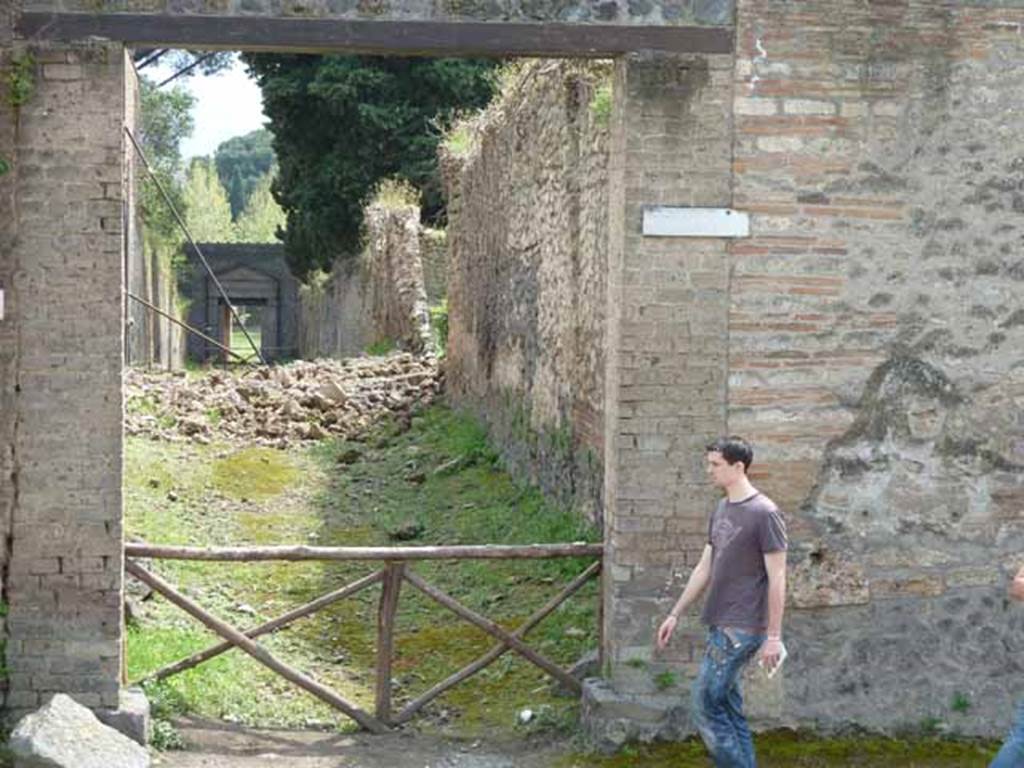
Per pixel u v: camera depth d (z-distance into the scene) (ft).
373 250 94.38
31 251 25.53
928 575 27.91
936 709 27.96
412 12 26.30
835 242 27.37
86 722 24.80
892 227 27.55
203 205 208.03
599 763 26.48
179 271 135.23
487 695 30.89
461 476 52.29
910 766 26.58
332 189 103.86
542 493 45.70
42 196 25.48
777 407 27.35
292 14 26.04
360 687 31.30
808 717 27.63
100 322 25.68
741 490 23.76
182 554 27.40
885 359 27.63
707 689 23.65
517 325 50.21
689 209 26.91
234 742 27.37
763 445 27.35
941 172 27.66
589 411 39.40
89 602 25.95
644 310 26.94
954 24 27.53
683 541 27.20
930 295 27.73
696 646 27.30
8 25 25.31
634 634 27.20
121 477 25.96
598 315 38.11
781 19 27.04
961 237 27.76
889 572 27.81
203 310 176.55
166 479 50.08
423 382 68.95
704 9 26.91
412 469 54.13
